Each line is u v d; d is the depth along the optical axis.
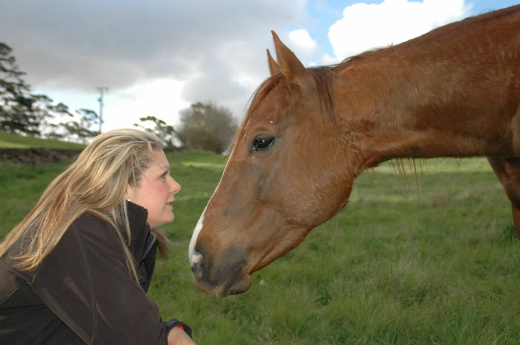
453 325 2.62
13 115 43.75
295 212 1.90
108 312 1.16
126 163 1.35
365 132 1.97
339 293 3.18
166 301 3.31
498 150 2.10
